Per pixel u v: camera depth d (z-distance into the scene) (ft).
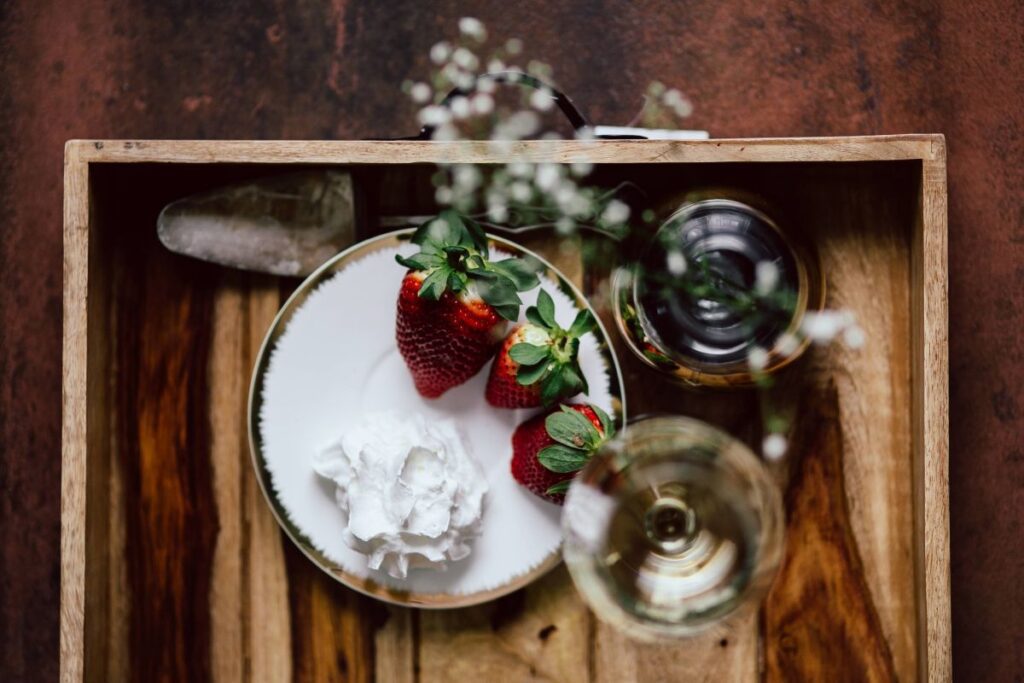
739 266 1.98
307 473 1.99
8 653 2.29
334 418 1.99
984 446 2.27
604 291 2.04
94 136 2.32
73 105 2.32
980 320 2.28
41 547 2.29
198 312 2.03
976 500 2.26
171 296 2.03
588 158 1.93
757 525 1.78
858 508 2.03
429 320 1.88
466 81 2.15
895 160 1.94
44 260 2.31
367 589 1.97
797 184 2.03
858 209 2.03
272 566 2.03
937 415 1.96
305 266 2.02
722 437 1.81
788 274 1.97
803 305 1.98
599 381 1.98
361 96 2.33
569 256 2.04
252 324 2.04
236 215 2.01
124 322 2.02
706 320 1.97
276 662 2.02
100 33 2.34
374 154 1.93
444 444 1.95
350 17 2.34
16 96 2.32
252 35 2.33
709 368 1.96
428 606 1.97
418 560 1.96
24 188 2.31
